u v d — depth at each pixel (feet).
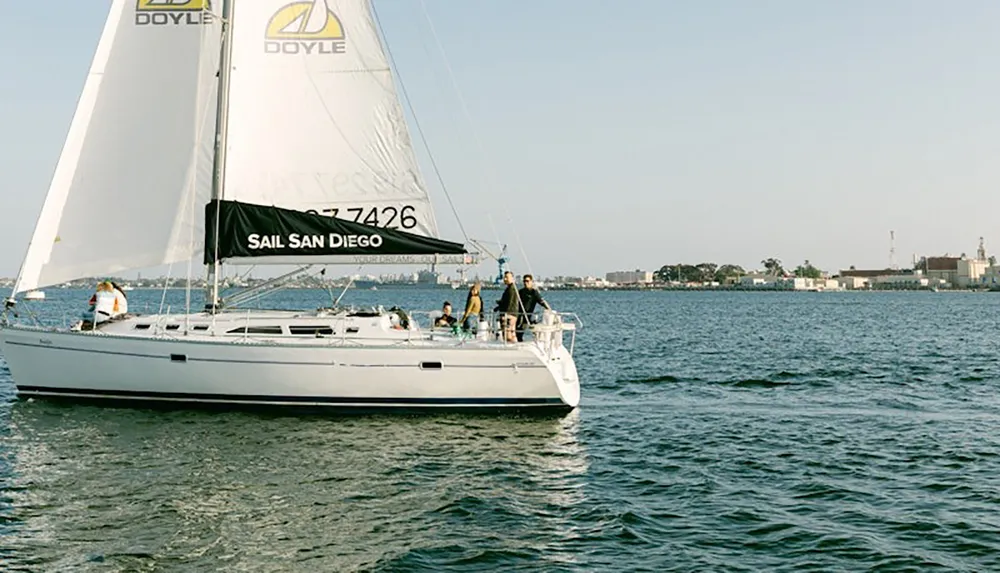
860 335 147.33
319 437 47.06
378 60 54.49
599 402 64.75
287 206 54.54
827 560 29.94
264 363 50.65
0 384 67.26
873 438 50.75
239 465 41.52
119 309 55.42
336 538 31.89
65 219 53.88
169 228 54.13
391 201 55.01
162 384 51.55
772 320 208.13
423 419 51.44
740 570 29.07
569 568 29.22
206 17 54.24
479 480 40.06
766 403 64.95
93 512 34.35
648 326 176.86
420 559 29.89
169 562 29.22
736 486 39.60
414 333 52.60
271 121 54.34
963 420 57.36
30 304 170.19
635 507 36.11
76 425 48.73
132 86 54.03
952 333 154.30
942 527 33.32
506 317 53.36
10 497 36.09
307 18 54.44
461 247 53.47
